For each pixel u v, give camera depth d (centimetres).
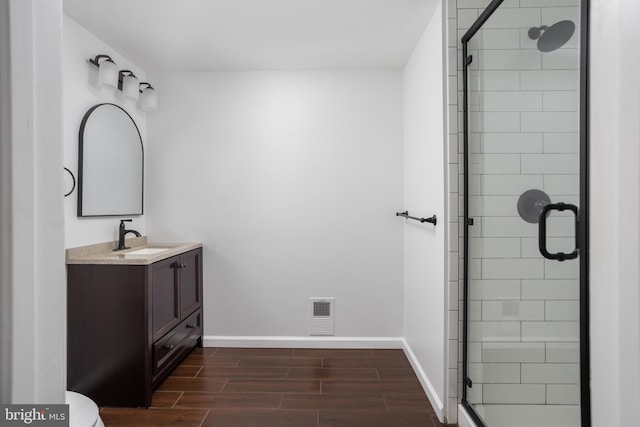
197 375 250
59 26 32
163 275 235
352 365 267
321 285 301
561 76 112
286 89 299
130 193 275
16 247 28
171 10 211
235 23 226
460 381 193
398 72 297
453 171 192
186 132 301
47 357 31
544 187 122
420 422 195
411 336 272
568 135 109
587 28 92
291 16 218
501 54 154
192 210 302
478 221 177
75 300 213
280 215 302
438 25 203
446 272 195
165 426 192
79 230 226
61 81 33
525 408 137
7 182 28
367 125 298
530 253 133
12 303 28
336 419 198
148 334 212
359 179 299
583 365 93
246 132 301
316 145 300
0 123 28
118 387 211
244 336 302
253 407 210
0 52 27
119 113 262
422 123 239
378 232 299
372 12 213
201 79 301
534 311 130
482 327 173
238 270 302
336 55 273
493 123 161
